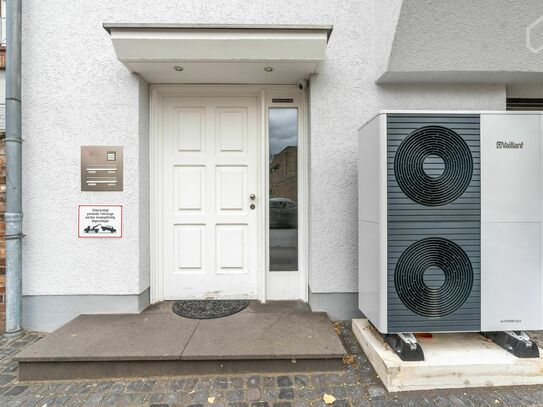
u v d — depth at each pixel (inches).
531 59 112.9
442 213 91.3
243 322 111.6
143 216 124.3
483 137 91.0
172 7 120.2
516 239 91.8
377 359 91.3
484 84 125.1
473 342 98.2
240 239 134.3
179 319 114.2
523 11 106.3
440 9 105.3
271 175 134.0
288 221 134.4
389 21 110.8
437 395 82.7
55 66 118.9
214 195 133.8
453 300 91.7
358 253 118.4
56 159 119.0
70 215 119.5
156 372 90.7
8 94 113.8
